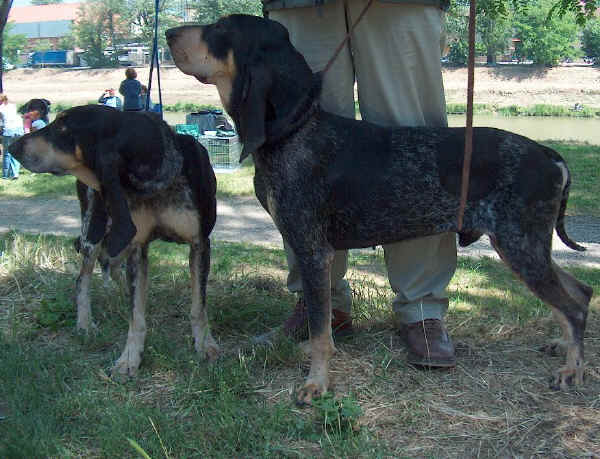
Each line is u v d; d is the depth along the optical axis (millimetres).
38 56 66625
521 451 2799
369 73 3623
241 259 6035
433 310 3744
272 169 3260
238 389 3330
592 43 51969
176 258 6035
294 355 3654
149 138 3391
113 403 3184
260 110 3152
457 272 5719
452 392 3322
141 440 2889
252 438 2891
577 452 2777
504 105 38750
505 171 3174
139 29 66500
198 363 3586
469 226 3285
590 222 8531
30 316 4402
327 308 3299
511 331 4098
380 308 4410
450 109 37000
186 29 3248
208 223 3736
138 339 3625
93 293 4754
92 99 44062
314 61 3691
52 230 8297
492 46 48312
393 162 3256
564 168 3281
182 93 42188
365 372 3549
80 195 4227
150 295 4715
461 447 2844
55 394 3293
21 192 11164
